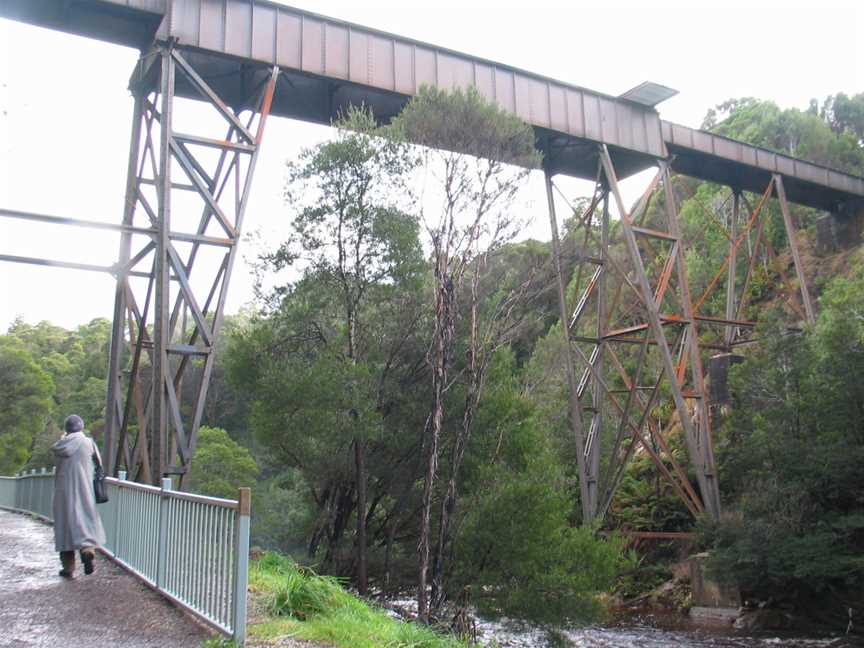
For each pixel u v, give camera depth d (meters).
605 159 24.20
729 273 31.84
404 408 16.80
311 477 16.16
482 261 16.66
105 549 10.55
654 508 31.47
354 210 16.28
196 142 16.45
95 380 69.19
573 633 21.88
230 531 6.33
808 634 21.94
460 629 13.73
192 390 45.03
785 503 25.09
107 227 14.85
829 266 43.88
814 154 56.84
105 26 17.06
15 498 20.88
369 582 16.47
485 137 17.05
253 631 6.68
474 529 14.75
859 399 25.67
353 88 20.52
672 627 23.20
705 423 25.53
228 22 17.98
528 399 17.38
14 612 6.80
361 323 17.03
